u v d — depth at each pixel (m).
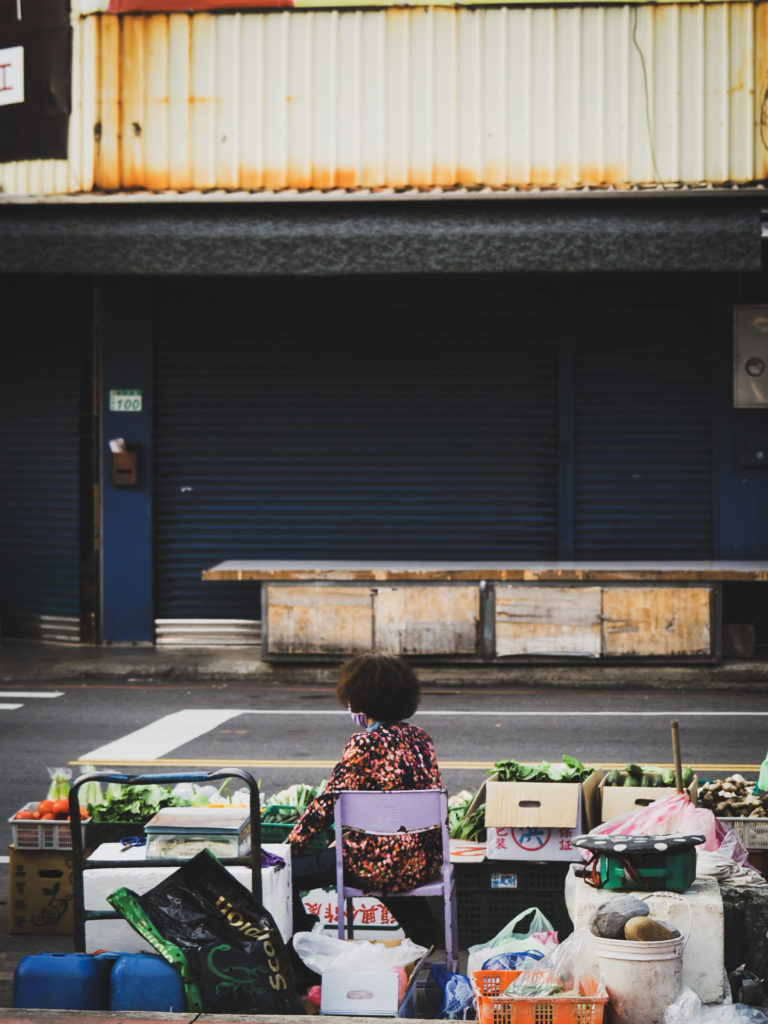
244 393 15.10
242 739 9.94
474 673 12.97
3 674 13.42
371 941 4.86
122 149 14.06
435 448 15.03
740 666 13.00
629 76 13.60
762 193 13.52
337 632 13.13
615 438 14.88
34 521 15.66
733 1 13.47
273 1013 4.04
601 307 14.76
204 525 15.23
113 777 4.37
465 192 13.71
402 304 14.95
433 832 4.78
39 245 13.95
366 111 13.82
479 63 13.71
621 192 13.61
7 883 6.33
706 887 4.45
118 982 4.02
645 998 3.96
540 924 4.75
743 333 14.61
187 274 14.29
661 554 14.94
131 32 14.00
